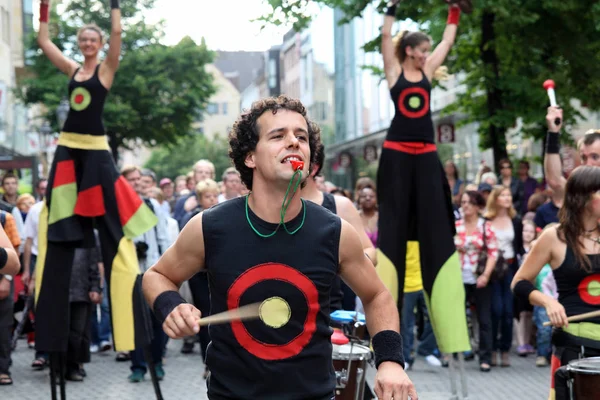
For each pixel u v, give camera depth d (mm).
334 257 3977
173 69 42344
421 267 8625
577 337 6262
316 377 3918
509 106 18688
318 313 3938
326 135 49562
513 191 17359
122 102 41656
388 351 3998
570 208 6324
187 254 3980
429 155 8531
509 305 12578
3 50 41750
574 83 19203
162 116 42469
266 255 3906
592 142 7648
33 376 12227
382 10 17578
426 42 8539
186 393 10781
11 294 11594
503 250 12719
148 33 41344
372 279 4105
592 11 17344
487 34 18328
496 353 12812
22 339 16422
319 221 3982
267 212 3934
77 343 11430
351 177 43406
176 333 3770
